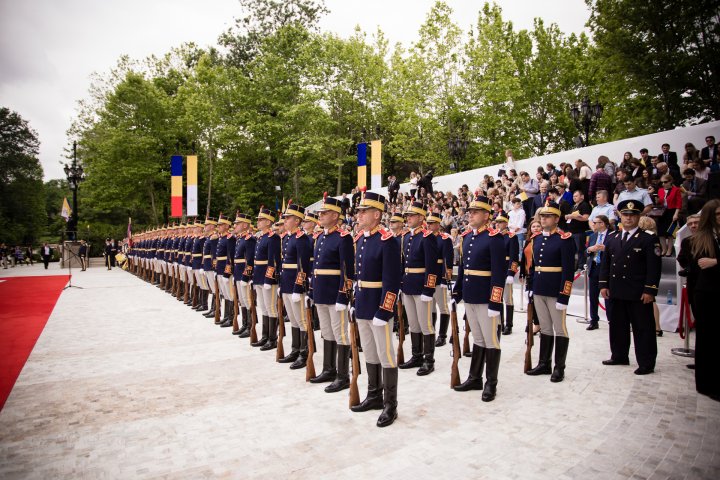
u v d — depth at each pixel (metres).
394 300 4.76
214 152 36.75
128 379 6.22
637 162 11.35
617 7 14.40
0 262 35.12
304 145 31.66
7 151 43.09
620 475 3.51
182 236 13.66
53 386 5.95
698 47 13.74
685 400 5.01
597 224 8.52
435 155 28.69
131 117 33.50
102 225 41.12
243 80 33.25
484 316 5.41
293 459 3.91
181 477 3.65
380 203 5.21
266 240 8.05
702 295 5.12
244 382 6.06
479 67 27.73
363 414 4.91
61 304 12.98
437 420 4.69
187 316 11.02
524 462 3.75
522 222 11.94
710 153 10.62
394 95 32.47
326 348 6.15
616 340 6.39
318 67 32.34
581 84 30.83
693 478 3.45
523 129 30.66
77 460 3.97
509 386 5.71
